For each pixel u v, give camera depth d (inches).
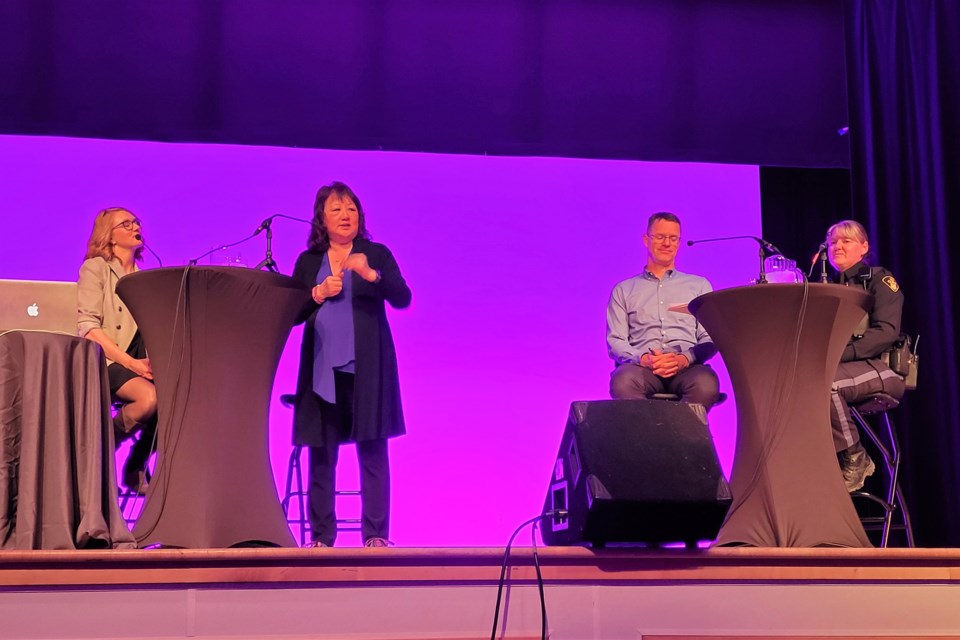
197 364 104.8
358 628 91.7
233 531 101.9
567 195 211.5
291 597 91.6
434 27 196.7
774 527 104.7
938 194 193.6
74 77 185.8
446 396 203.3
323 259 144.3
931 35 199.3
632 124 199.3
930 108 196.9
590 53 199.9
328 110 192.4
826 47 205.0
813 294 106.3
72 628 88.7
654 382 156.6
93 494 102.5
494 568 94.1
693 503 94.2
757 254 213.9
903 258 192.5
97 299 135.5
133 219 145.3
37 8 185.8
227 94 189.8
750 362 108.7
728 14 203.9
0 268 193.9
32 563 88.8
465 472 201.2
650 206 213.0
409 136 193.8
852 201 195.3
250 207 203.0
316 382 137.9
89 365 107.7
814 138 202.7
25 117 183.5
